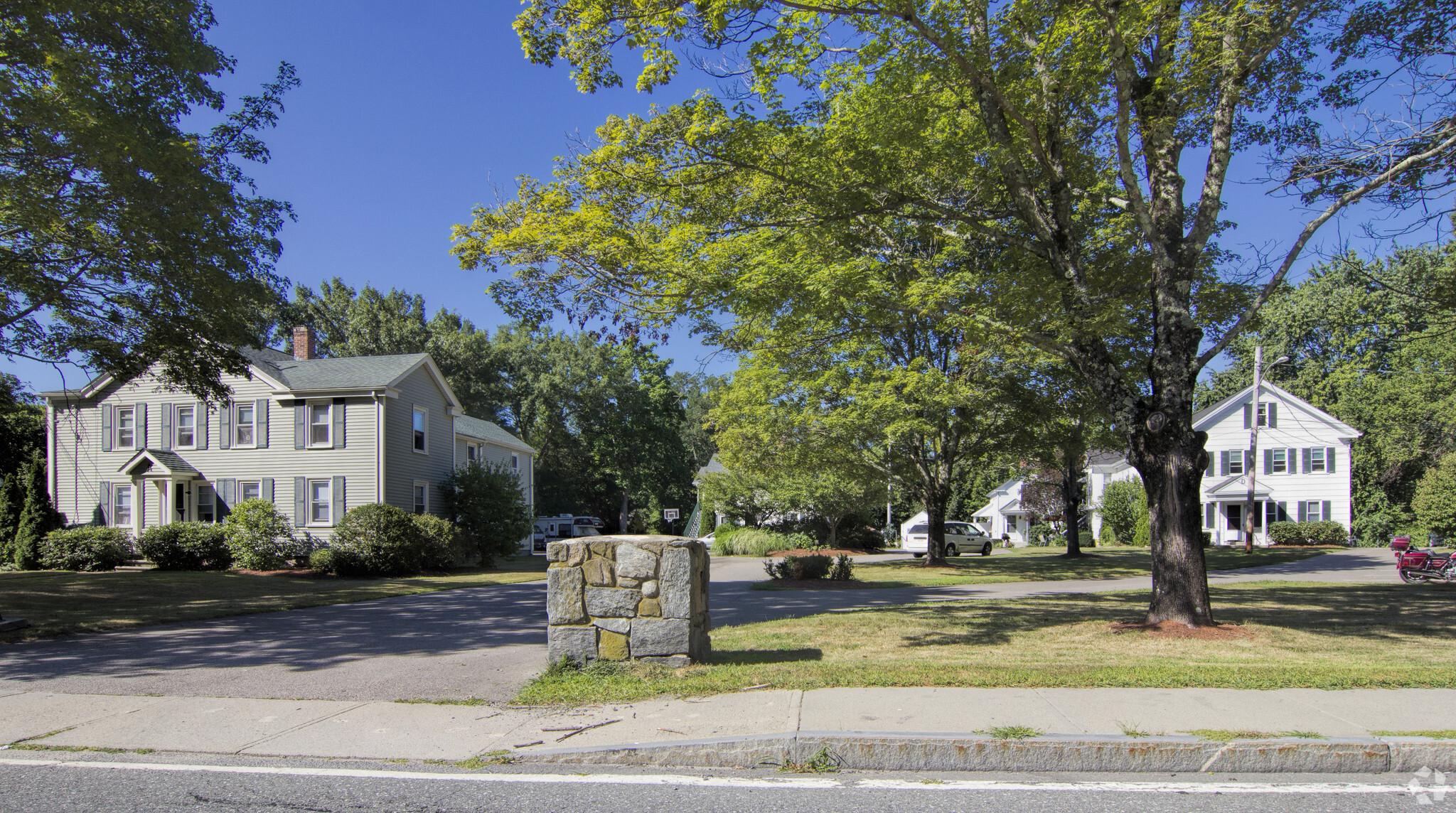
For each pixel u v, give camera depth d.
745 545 36.47
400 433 27.81
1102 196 11.57
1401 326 29.31
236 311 15.21
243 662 9.00
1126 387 10.37
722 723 5.80
